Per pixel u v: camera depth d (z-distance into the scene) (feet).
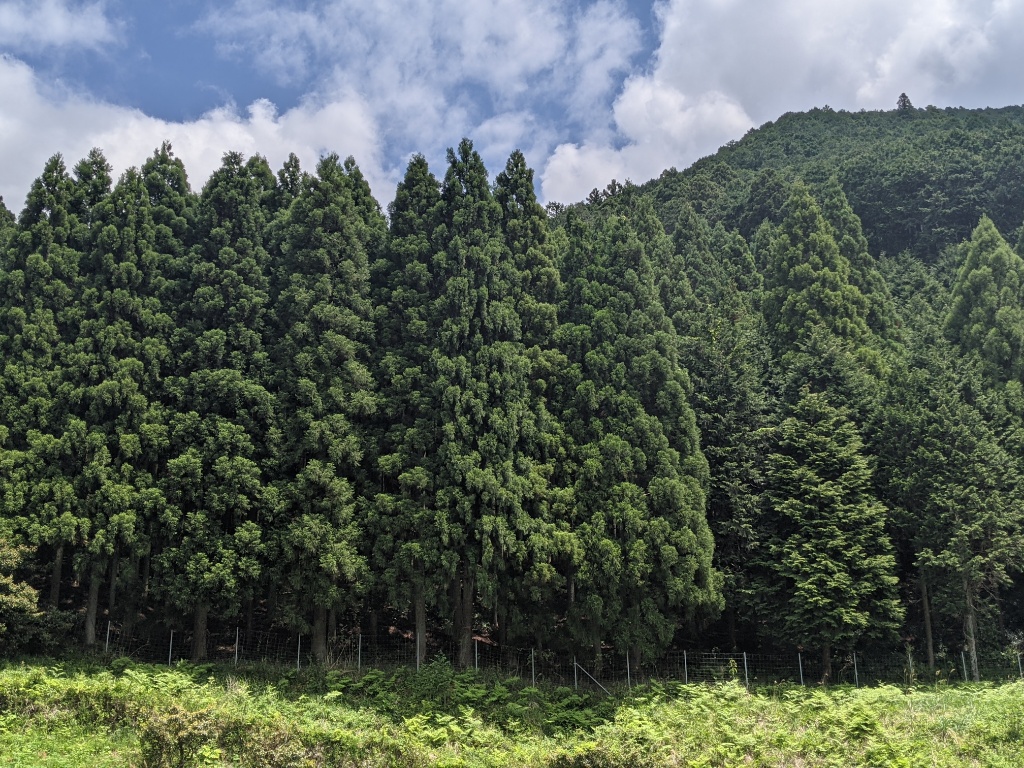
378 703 77.05
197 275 98.63
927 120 383.45
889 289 171.63
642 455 94.38
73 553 96.37
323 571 87.45
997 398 108.99
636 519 90.27
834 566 90.48
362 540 90.74
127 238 99.19
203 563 86.22
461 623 91.76
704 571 90.84
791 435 101.35
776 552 95.86
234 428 90.58
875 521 95.04
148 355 94.32
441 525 88.22
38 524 86.28
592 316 102.89
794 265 138.41
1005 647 101.35
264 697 70.79
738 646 104.47
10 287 96.32
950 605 94.48
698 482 95.61
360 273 99.76
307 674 84.28
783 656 98.37
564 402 99.09
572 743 59.52
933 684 90.79
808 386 106.11
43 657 83.30
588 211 217.15
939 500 94.73
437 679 81.10
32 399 91.20
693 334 124.88
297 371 94.17
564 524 90.94
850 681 93.86
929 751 52.75
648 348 100.78
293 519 89.10
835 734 58.03
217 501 88.28
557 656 92.94
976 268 129.59
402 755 53.36
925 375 106.73
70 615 87.20
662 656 93.91
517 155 112.27
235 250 101.09
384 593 91.81
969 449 97.30
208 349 94.43
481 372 94.94
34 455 88.84
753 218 236.63
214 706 56.08
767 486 103.45
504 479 90.79
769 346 128.98
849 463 98.07
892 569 95.86
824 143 389.39
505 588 90.17
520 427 94.79
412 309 98.99
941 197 221.66
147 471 91.40
